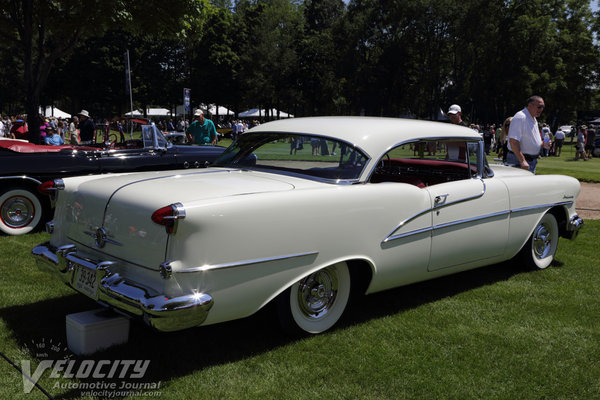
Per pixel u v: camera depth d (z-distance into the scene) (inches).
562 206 190.7
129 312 103.8
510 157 246.8
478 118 2123.5
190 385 105.5
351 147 132.6
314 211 116.9
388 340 129.5
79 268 119.7
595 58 1996.8
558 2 2021.4
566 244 237.1
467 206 152.6
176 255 100.0
